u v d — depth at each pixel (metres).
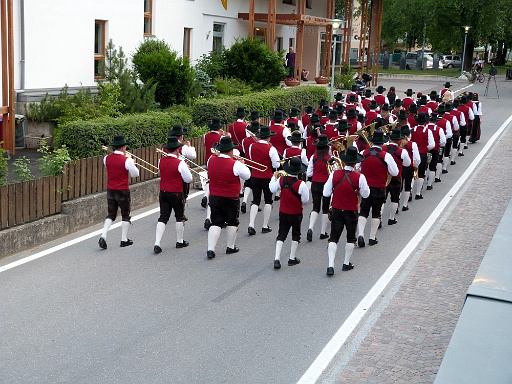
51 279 9.62
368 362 7.19
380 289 9.61
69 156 13.04
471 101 21.91
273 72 26.48
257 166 12.23
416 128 15.27
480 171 18.52
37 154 16.70
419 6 57.25
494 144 23.44
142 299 8.98
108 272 10.01
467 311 5.96
